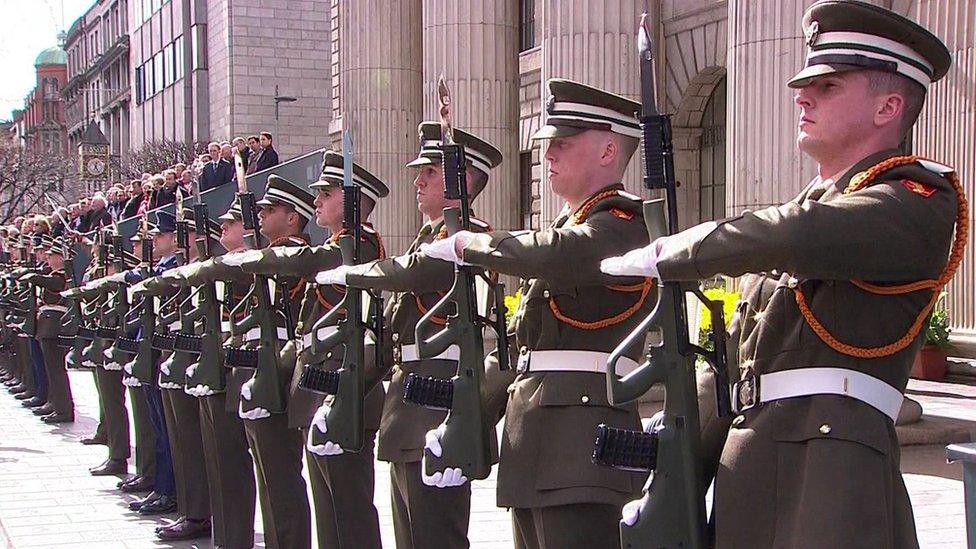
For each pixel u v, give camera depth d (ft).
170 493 25.07
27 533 23.09
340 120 68.13
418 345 13.99
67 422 39.14
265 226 21.11
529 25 57.67
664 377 10.31
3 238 59.62
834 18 9.71
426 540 15.47
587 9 41.93
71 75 220.23
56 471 29.96
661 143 10.27
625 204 12.48
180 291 23.41
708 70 49.21
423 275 14.93
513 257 12.05
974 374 38.22
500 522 22.81
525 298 13.15
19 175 143.13
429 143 16.85
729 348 10.73
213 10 122.62
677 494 10.19
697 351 10.39
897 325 9.48
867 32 9.64
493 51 52.31
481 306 15.20
